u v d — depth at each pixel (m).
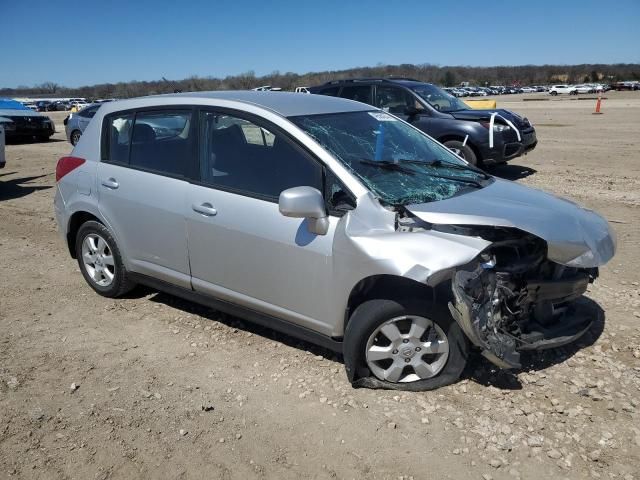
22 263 6.23
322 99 4.52
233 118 4.04
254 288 3.92
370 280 3.36
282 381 3.76
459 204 3.52
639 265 5.79
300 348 4.18
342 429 3.27
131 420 3.38
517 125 10.41
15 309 4.96
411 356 3.54
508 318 3.54
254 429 3.29
